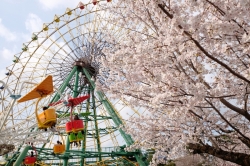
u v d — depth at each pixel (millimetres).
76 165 28188
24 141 8117
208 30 6340
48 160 25438
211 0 6160
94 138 27672
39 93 6707
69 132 7797
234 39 6664
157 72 7738
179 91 7102
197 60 7367
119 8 8727
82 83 27875
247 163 7363
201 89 6355
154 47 7242
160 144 9977
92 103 27734
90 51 25391
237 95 6895
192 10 6777
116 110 24109
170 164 19844
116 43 9297
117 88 8750
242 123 9062
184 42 6594
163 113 9195
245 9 5754
